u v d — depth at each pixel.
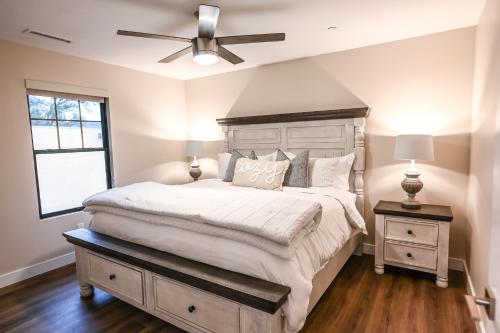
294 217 1.82
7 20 2.47
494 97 1.90
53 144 3.35
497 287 0.78
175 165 4.77
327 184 3.22
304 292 1.62
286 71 3.89
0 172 2.85
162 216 2.15
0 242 2.86
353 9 2.42
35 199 3.12
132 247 2.21
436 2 2.32
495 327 0.79
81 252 2.53
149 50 3.32
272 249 1.67
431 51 3.00
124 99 4.01
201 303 1.78
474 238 2.51
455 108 2.93
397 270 3.02
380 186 3.35
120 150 3.98
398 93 3.20
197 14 2.38
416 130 3.13
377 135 3.34
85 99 3.57
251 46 3.30
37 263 3.13
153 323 2.20
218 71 4.36
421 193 3.13
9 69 2.91
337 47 3.37
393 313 2.25
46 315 2.34
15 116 2.95
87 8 2.30
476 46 2.75
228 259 1.78
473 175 2.67
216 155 4.67
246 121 4.08
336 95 3.56
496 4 1.90
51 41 2.98
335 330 2.06
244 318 1.61
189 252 1.95
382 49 3.25
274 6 2.34
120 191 2.68
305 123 3.67
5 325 2.22
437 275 2.67
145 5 2.28
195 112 4.83
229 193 2.52
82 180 3.64
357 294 2.54
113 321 2.24
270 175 3.25
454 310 2.28
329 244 2.17
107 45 3.13
